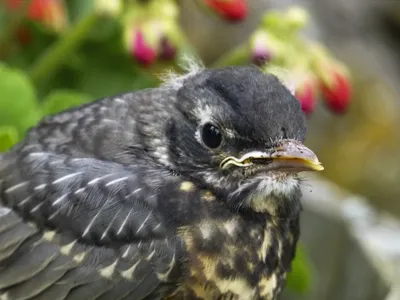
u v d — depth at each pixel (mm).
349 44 1933
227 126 1308
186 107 1314
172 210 1312
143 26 1383
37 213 1310
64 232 1309
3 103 1389
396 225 1429
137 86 1442
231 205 1315
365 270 1402
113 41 1438
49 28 1428
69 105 1396
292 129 1308
